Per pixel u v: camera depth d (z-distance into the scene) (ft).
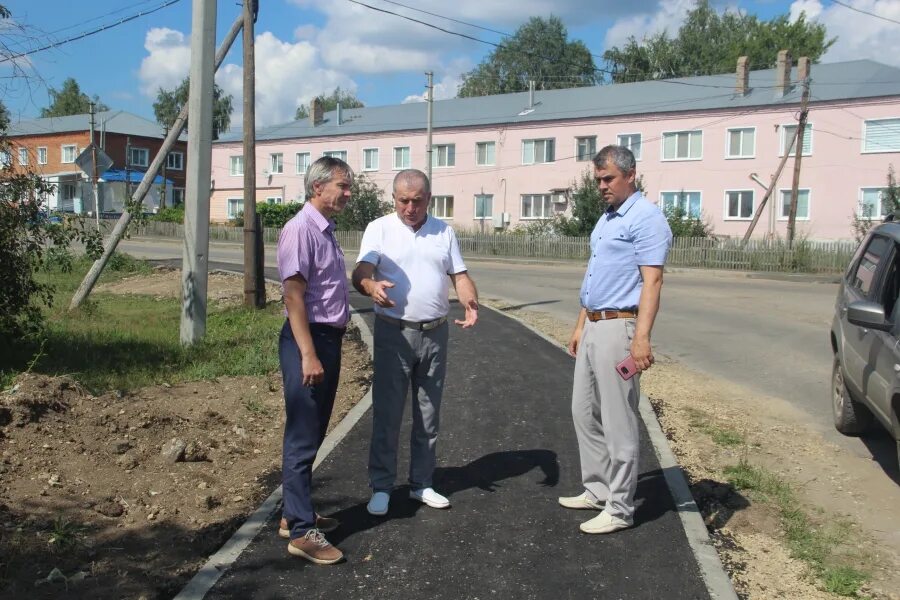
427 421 15.20
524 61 243.60
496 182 149.79
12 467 15.58
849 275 23.52
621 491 14.12
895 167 114.42
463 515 14.94
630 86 149.07
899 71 122.72
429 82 120.98
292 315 12.69
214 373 26.13
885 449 20.98
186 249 31.53
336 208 13.21
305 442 13.10
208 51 31.45
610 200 13.91
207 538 13.84
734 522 15.52
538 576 12.57
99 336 31.83
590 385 14.67
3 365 24.11
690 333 41.09
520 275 81.05
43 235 25.50
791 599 12.50
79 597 11.57
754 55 209.67
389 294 14.56
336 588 12.09
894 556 14.44
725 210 128.06
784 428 22.88
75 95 226.38
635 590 12.18
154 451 17.80
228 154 184.75
